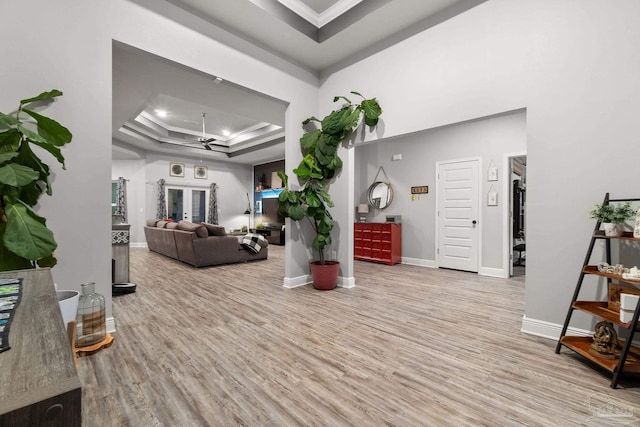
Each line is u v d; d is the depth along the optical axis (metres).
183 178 9.02
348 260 3.91
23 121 2.03
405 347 2.19
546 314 2.36
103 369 1.85
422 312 2.95
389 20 3.12
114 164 8.15
